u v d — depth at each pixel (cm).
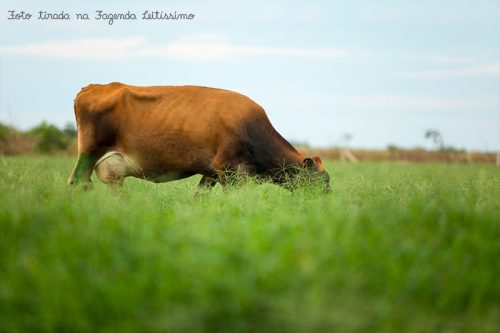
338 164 4300
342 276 880
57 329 811
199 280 846
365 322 817
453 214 1145
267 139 1858
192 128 1819
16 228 1052
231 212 1329
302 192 1634
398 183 1931
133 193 1561
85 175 1909
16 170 2098
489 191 1673
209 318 814
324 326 803
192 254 907
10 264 922
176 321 802
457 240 1019
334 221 1075
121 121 1858
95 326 814
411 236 1056
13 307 852
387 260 927
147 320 806
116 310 817
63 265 907
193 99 1845
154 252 925
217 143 1819
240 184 1759
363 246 961
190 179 2342
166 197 1611
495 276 949
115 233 1012
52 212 1127
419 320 851
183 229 1090
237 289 827
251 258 894
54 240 983
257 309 823
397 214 1140
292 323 804
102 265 926
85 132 1889
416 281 893
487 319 870
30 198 1279
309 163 1828
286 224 1077
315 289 844
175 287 840
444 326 851
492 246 1021
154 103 1853
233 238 1011
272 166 1872
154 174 1903
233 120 1811
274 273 866
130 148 1870
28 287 883
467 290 904
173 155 1848
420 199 1371
